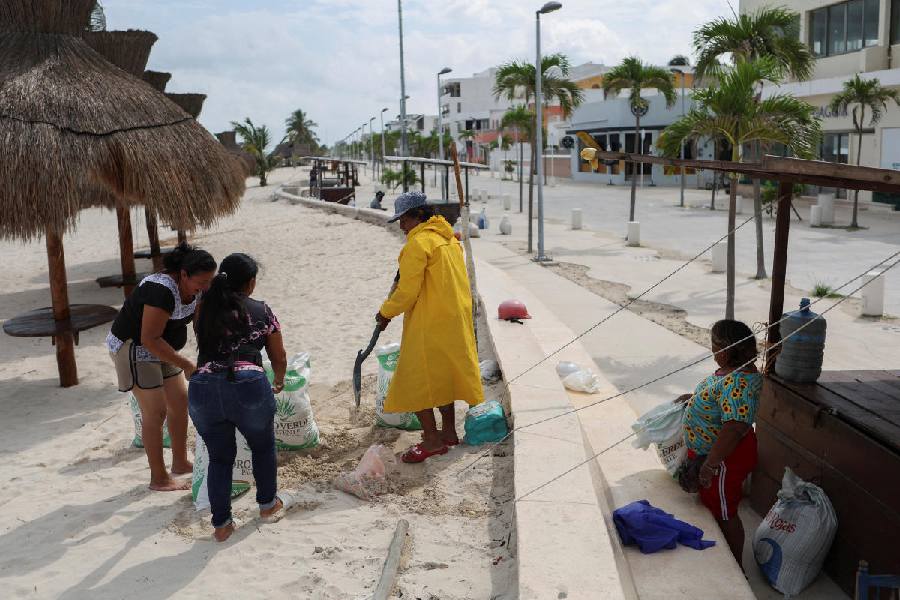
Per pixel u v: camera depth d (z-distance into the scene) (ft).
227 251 63.26
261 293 43.93
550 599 11.25
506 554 13.74
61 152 26.20
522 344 25.75
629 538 13.69
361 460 17.10
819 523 14.05
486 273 44.80
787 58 44.78
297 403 18.29
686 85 182.60
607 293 46.78
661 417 16.37
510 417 20.08
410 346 17.46
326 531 14.85
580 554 12.47
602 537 12.99
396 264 50.26
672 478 16.38
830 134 105.09
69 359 27.37
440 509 15.70
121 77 30.60
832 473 14.56
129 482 17.61
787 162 12.37
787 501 14.62
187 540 14.60
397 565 13.38
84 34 35.09
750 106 36.06
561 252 67.21
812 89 96.94
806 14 102.73
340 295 41.65
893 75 84.12
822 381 16.70
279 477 17.31
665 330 36.42
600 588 11.50
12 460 19.72
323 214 91.35
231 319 14.05
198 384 13.92
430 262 17.28
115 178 28.40
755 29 44.16
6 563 13.89
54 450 20.48
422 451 17.94
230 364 13.91
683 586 12.39
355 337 31.99
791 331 16.37
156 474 16.96
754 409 14.32
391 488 16.66
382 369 20.18
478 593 12.62
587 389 22.79
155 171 28.45
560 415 18.69
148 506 16.16
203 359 14.11
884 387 16.20
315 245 63.31
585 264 59.52
